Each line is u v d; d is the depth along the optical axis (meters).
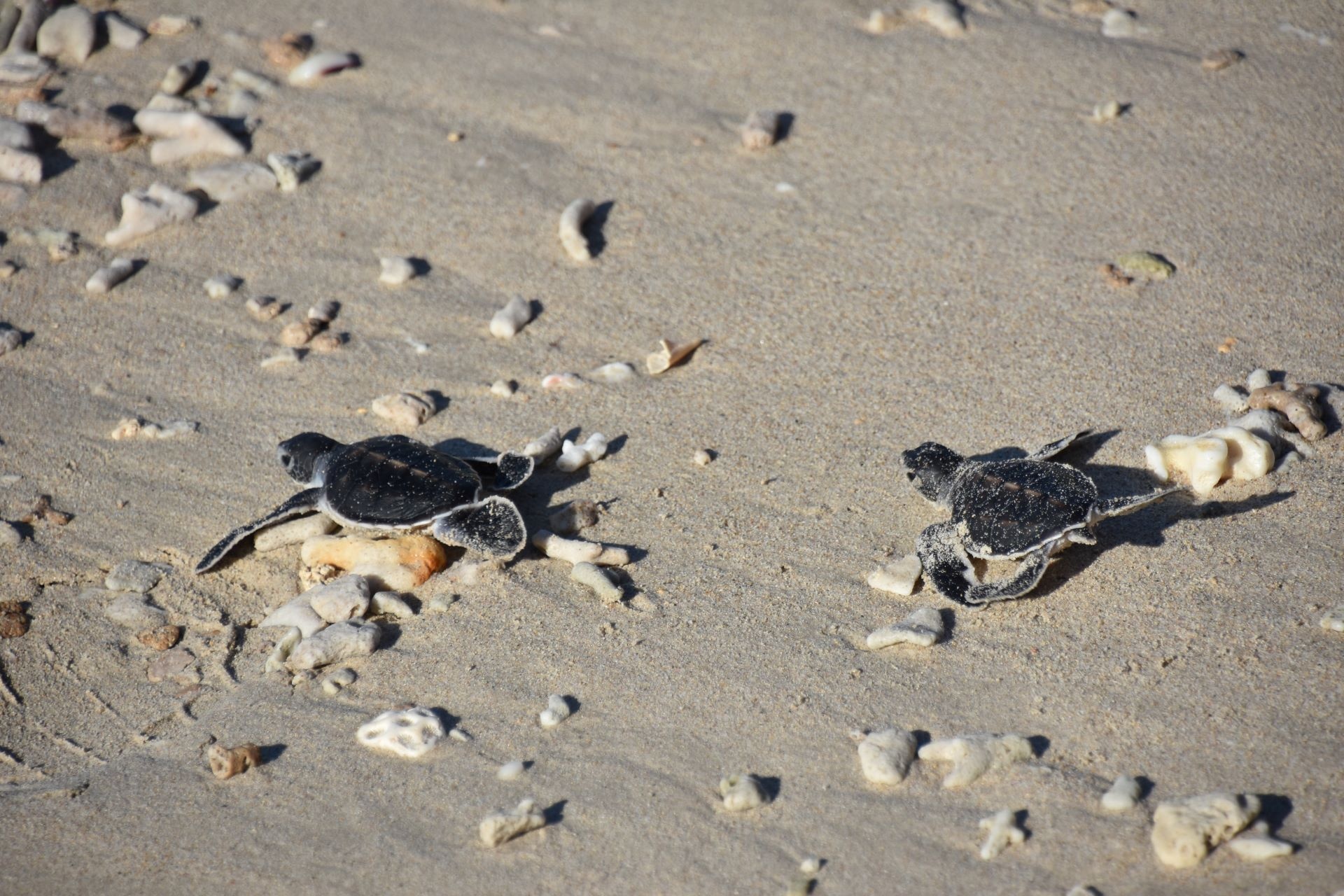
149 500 4.05
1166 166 5.10
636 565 3.62
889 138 5.50
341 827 2.88
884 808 2.77
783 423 4.15
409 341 4.70
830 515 3.75
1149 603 3.26
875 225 5.03
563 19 6.48
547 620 3.44
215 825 2.92
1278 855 2.47
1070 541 3.36
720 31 6.31
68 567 3.81
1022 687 3.07
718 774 2.91
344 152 5.64
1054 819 2.67
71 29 6.14
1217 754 2.78
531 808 2.84
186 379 4.58
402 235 5.21
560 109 5.82
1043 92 5.65
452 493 3.63
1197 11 6.13
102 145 5.66
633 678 3.22
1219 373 4.04
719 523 3.76
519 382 4.47
